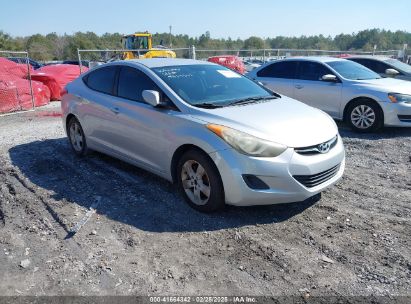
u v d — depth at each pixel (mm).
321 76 8438
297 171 3680
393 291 2830
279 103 4645
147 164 4684
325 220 3910
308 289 2869
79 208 4258
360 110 7777
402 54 25156
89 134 5656
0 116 10547
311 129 3977
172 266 3172
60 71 13750
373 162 5816
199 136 3861
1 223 4008
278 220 3916
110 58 21281
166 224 3857
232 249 3402
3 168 5625
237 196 3719
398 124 7500
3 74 11539
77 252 3400
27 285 2971
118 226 3838
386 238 3545
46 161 5910
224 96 4617
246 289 2879
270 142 3656
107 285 2945
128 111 4773
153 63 5000
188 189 4168
